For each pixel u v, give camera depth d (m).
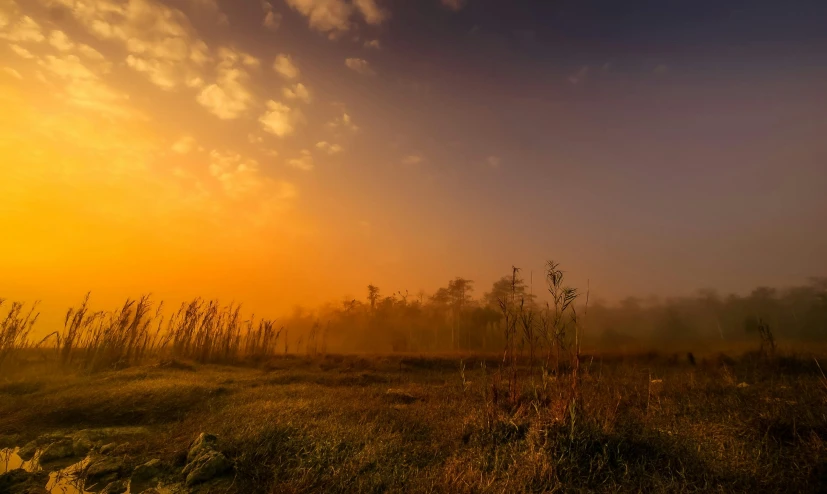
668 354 30.23
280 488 6.43
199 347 30.88
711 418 8.82
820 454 5.97
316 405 11.96
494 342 47.72
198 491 6.73
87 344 23.92
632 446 6.99
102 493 7.08
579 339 8.46
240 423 9.92
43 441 9.93
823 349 23.09
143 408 12.51
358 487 6.32
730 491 5.35
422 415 10.72
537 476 6.14
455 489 5.87
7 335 21.34
